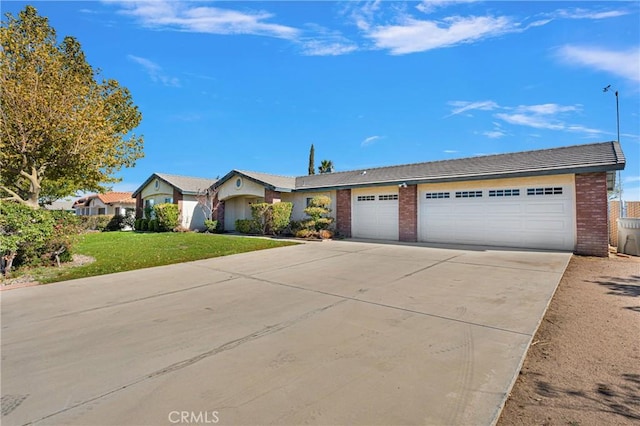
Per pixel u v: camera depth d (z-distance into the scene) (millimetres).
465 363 3260
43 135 9586
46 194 21234
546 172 10664
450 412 2484
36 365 3383
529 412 2566
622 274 7473
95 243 14016
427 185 14117
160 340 3992
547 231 11281
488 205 12539
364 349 3613
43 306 5500
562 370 3211
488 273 7457
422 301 5398
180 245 13227
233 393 2791
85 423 2432
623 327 4266
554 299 5566
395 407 2553
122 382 3012
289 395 2740
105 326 4520
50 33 11961
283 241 14578
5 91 9070
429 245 12773
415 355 3449
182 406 2615
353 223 16609
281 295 5961
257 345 3779
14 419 2488
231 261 9797
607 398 2740
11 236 7633
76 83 10375
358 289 6254
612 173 10961
